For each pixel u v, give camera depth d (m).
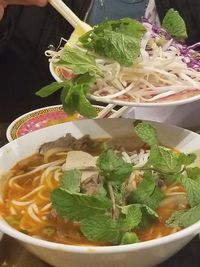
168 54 0.46
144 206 0.32
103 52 0.41
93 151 0.44
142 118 0.54
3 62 1.05
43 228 0.35
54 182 0.40
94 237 0.30
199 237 0.38
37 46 1.01
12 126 0.55
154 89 0.41
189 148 0.42
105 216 0.30
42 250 0.30
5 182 0.40
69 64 0.40
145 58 0.43
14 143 0.42
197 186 0.33
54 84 0.39
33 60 1.03
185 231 0.30
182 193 0.37
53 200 0.31
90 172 0.37
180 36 0.49
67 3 0.94
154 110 0.54
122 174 0.33
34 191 0.40
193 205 0.33
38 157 0.43
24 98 1.00
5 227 0.31
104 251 0.28
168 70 0.44
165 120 0.53
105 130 0.45
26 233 0.34
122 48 0.40
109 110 0.51
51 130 0.45
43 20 0.99
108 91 0.40
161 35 0.49
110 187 0.33
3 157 0.41
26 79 1.04
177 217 0.33
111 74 0.41
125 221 0.30
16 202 0.38
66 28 0.97
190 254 0.37
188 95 0.41
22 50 1.02
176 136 0.43
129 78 0.42
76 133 0.45
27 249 0.33
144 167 0.35
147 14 0.92
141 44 0.44
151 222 0.33
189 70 0.45
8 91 1.03
